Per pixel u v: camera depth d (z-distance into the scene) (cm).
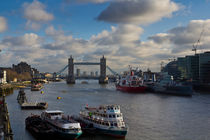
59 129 6900
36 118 8206
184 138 6900
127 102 14862
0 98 16600
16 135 6931
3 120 6294
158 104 13812
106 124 7200
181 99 16612
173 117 9756
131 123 8650
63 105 13312
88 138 6894
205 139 6825
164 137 6981
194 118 9575
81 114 8562
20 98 14638
